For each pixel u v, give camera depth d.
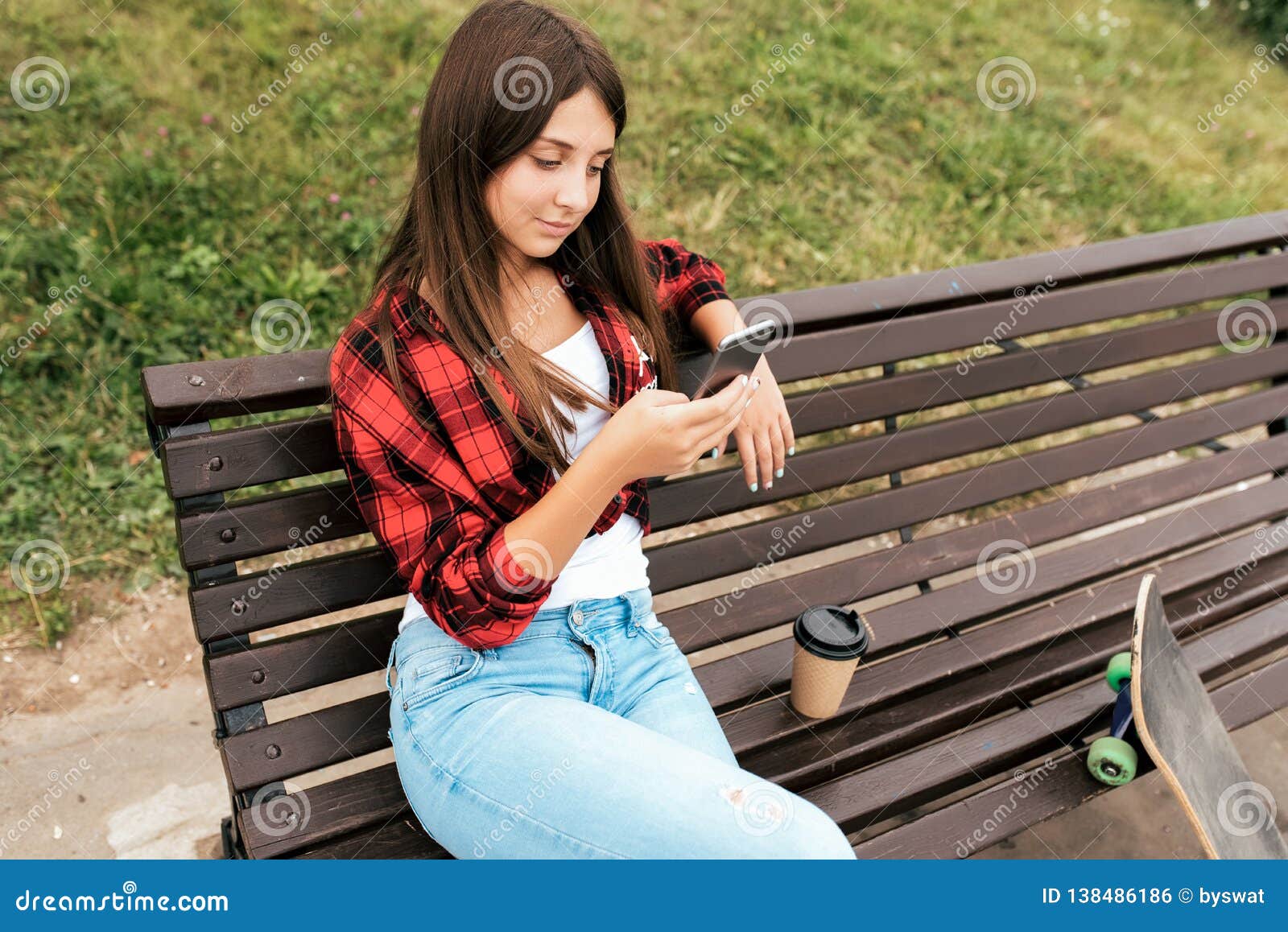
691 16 4.59
